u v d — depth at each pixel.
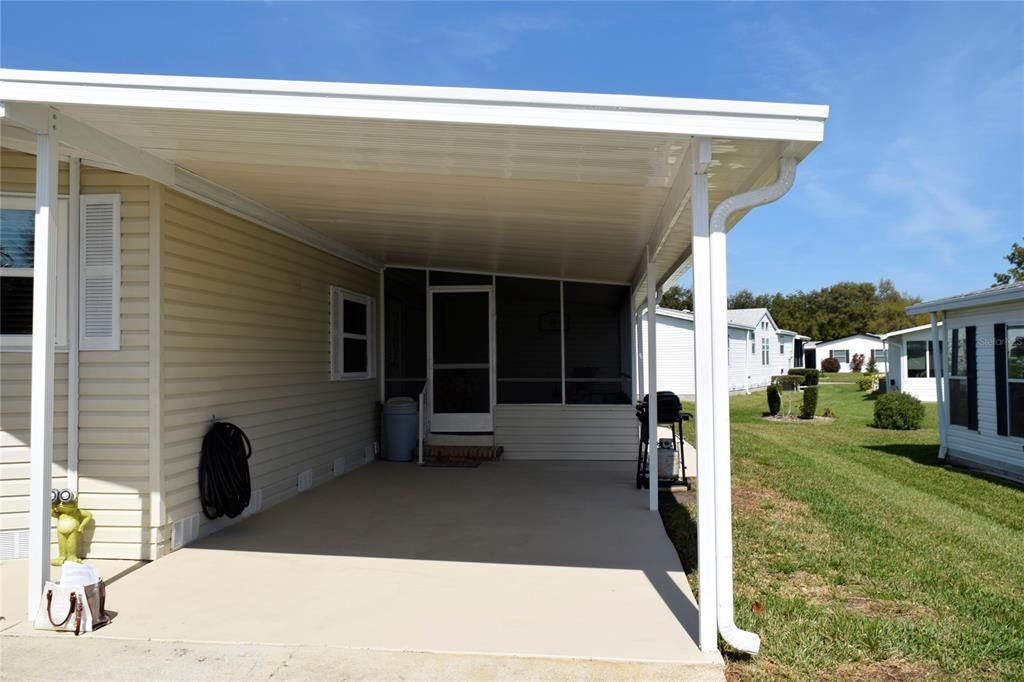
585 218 5.73
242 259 5.82
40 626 3.38
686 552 4.87
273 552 4.82
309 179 4.88
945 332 10.20
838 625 3.46
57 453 4.57
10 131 3.84
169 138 3.97
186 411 4.95
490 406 9.70
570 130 3.31
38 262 3.51
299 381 7.02
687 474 8.32
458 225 6.46
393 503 6.52
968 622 3.58
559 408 9.62
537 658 3.07
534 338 9.81
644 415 7.25
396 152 3.99
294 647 3.19
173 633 3.36
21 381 4.56
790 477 8.18
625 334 9.84
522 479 7.89
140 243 4.63
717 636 3.26
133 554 4.59
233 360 5.66
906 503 6.78
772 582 4.21
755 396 25.31
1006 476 8.62
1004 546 5.18
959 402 9.79
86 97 3.32
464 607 3.74
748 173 3.97
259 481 6.12
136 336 4.61
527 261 8.53
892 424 14.95
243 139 3.93
